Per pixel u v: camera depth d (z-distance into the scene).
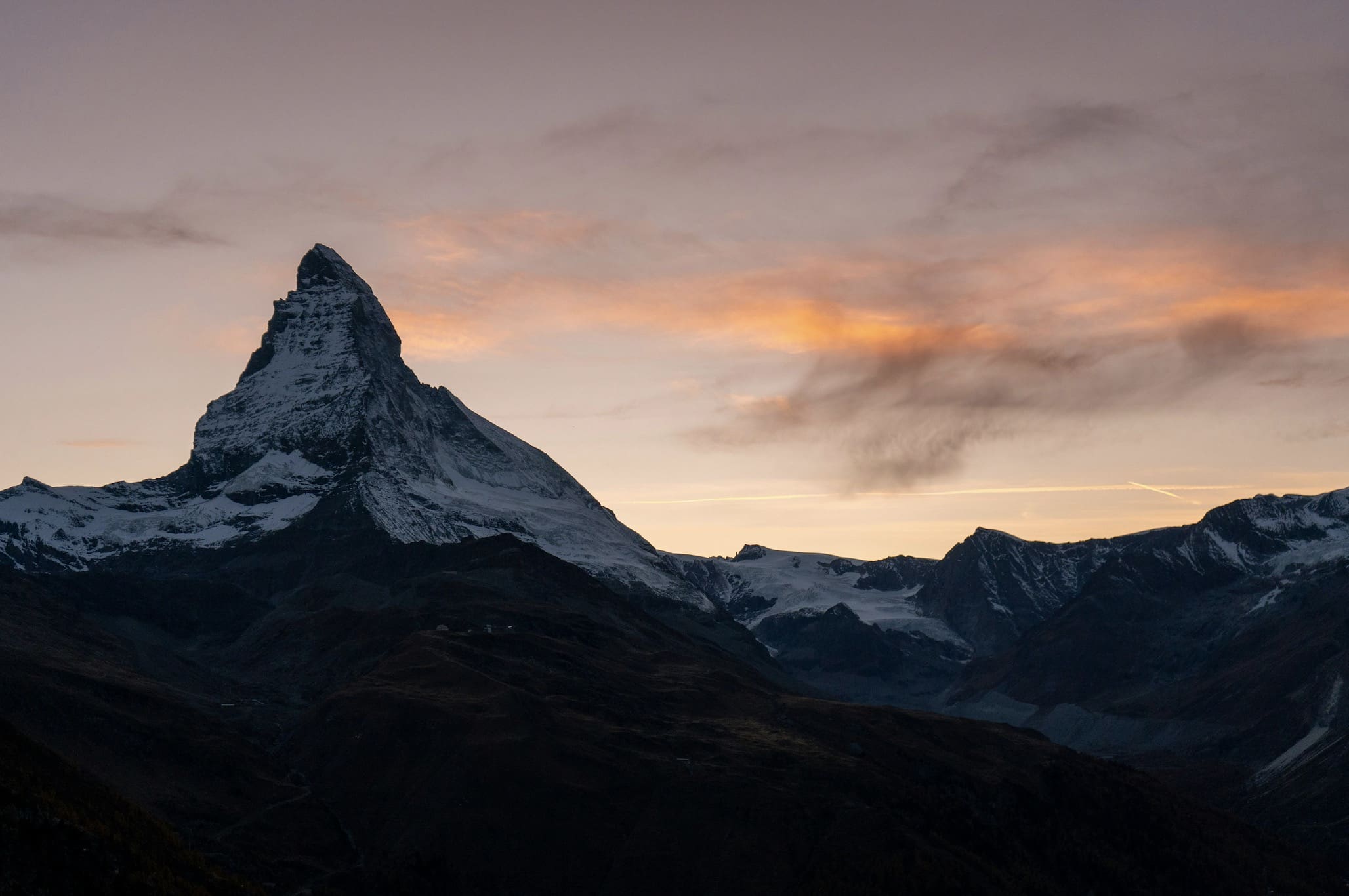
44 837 177.50
